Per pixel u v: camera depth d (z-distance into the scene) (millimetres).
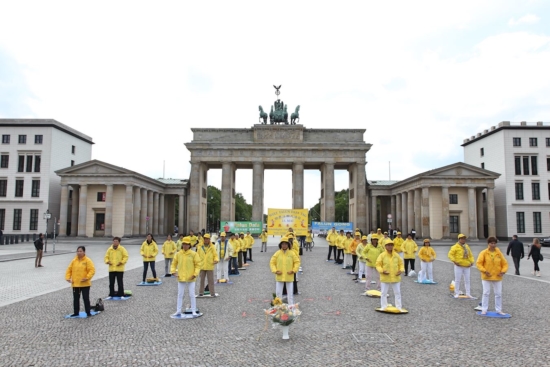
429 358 12555
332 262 43938
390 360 12383
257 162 97375
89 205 93812
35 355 12859
